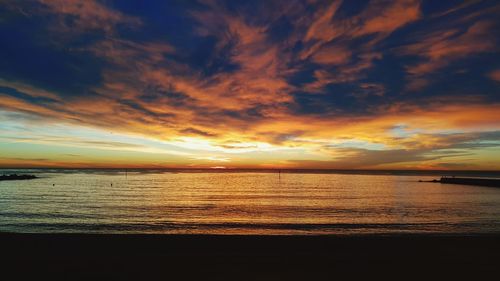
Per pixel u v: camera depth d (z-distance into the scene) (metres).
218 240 14.79
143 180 104.50
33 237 14.87
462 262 10.72
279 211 32.34
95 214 29.00
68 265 10.10
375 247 13.35
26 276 9.09
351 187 75.81
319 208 35.00
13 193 51.59
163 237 15.30
